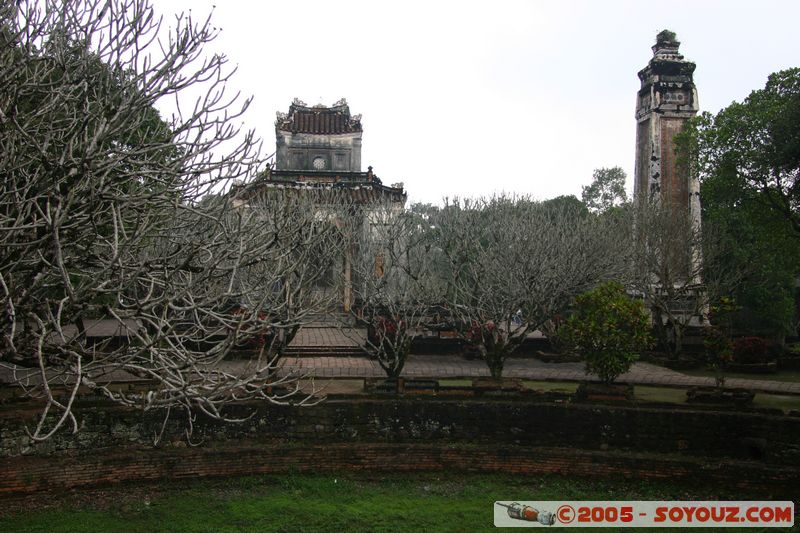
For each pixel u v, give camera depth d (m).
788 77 22.86
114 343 21.00
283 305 11.09
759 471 13.90
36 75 8.55
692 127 26.55
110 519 11.93
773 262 31.80
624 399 16.19
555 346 25.30
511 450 15.09
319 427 15.34
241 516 12.28
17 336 8.80
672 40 30.67
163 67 8.07
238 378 9.46
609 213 38.41
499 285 20.38
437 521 12.45
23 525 11.50
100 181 7.88
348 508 12.86
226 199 8.82
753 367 23.70
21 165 7.83
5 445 13.04
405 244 24.86
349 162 38.31
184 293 8.30
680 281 28.84
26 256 8.42
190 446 14.48
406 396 16.14
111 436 14.02
